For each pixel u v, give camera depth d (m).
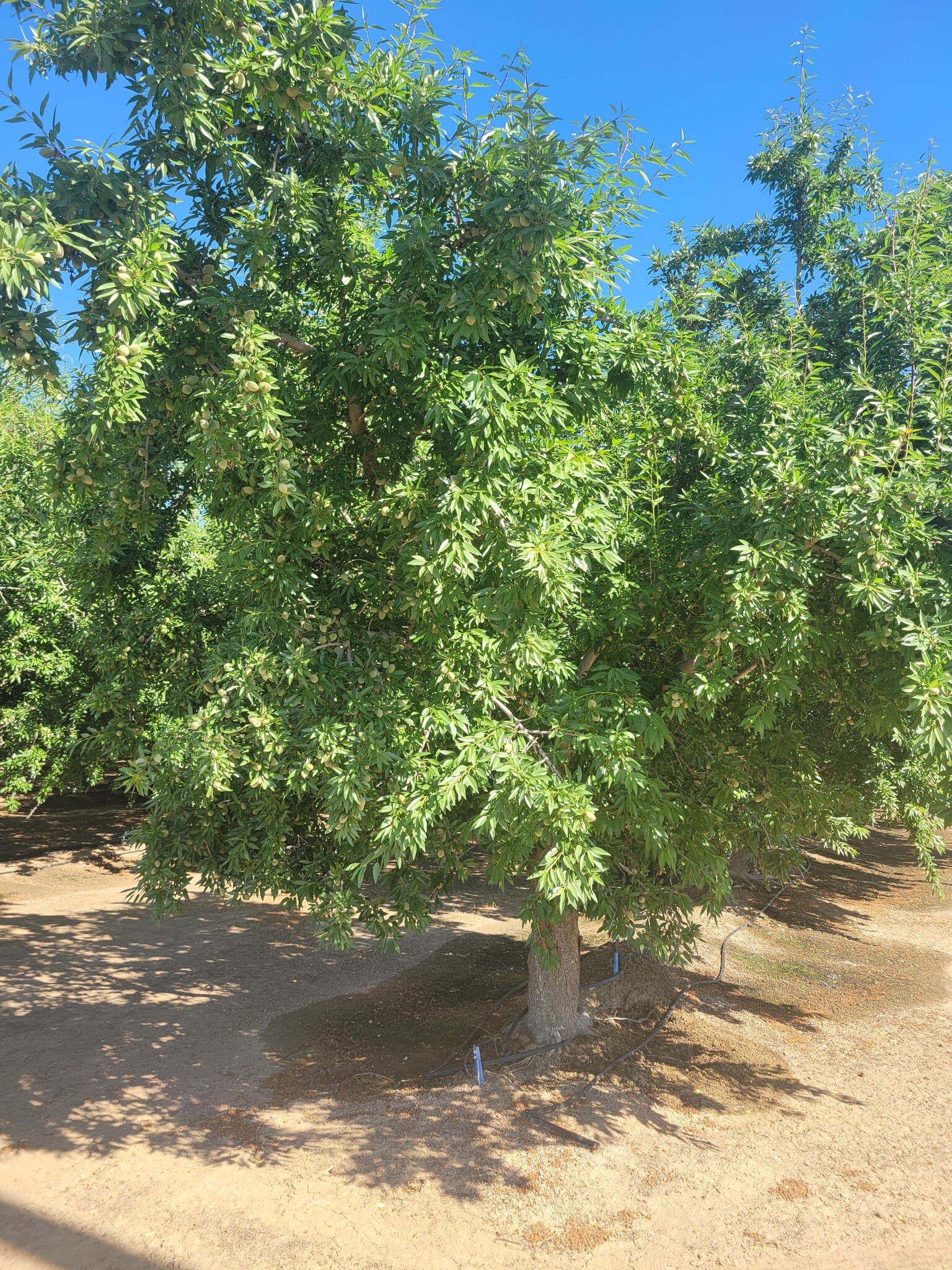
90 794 18.69
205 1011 8.30
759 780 6.57
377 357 4.60
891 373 6.05
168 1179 5.38
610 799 5.29
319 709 5.03
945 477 5.12
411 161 4.75
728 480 5.54
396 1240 4.86
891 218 6.44
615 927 6.13
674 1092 6.66
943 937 11.77
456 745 4.93
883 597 4.55
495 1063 6.84
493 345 5.13
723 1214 5.18
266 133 5.28
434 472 4.75
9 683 12.09
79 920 11.16
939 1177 5.63
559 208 4.41
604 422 5.94
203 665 6.93
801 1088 6.93
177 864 6.53
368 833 5.58
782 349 7.36
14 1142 5.75
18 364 4.25
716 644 4.93
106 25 4.20
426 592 4.67
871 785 9.08
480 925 11.57
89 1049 7.30
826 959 10.52
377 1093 6.55
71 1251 4.70
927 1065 7.45
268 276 5.29
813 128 9.99
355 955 10.12
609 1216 5.13
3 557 11.53
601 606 5.58
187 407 5.06
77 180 4.32
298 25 4.49
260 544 4.93
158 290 4.30
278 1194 5.23
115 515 5.31
